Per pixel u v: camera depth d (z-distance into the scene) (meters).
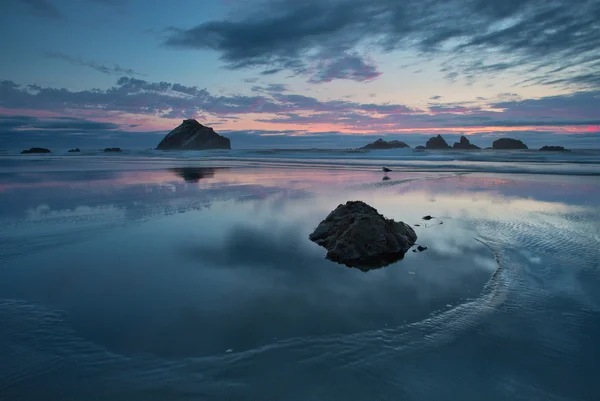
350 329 4.59
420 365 3.89
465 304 5.33
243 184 19.70
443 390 3.52
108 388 3.52
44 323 4.75
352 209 9.25
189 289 5.84
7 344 4.25
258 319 4.84
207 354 4.05
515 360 3.99
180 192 16.42
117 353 4.09
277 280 6.24
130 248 7.99
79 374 3.73
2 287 5.89
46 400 3.36
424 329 4.61
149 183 20.11
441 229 9.70
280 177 24.02
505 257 7.39
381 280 6.27
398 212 11.93
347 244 7.54
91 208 12.49
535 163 35.91
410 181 21.06
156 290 5.79
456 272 6.64
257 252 7.78
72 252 7.69
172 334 4.47
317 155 65.25
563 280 6.21
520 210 12.10
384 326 4.68
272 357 3.99
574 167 30.25
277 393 3.44
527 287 5.93
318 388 3.51
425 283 6.14
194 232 9.35
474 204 13.29
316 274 6.54
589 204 13.09
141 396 3.40
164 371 3.76
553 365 3.90
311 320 4.83
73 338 4.39
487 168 30.53
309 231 9.52
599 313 5.04
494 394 3.47
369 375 3.71
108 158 54.66
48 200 14.14
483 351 4.16
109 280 6.20
